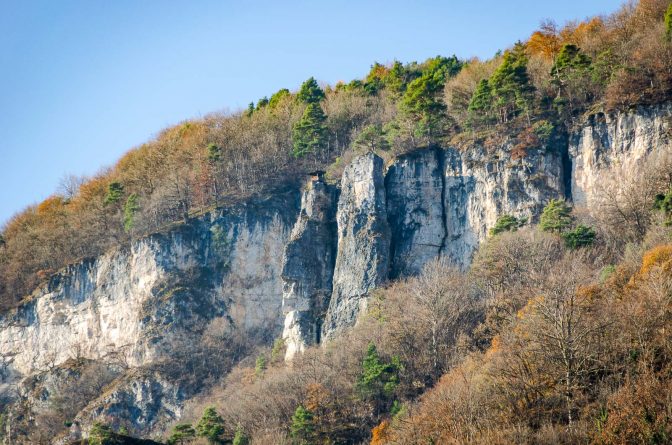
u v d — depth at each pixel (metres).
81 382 150.62
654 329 79.31
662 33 135.50
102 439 103.94
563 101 135.88
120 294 158.38
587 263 108.31
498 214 132.00
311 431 100.62
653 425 68.00
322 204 145.12
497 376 81.50
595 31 157.50
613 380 76.44
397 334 112.12
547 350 79.75
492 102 141.88
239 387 129.75
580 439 70.50
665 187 114.75
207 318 148.50
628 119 127.94
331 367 113.31
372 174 138.00
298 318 135.50
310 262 139.88
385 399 103.44
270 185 159.25
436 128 145.25
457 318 111.31
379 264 130.62
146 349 147.12
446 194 138.88
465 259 134.00
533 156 132.50
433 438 79.06
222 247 152.88
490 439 72.06
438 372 105.19
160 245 154.50
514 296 106.12
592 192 127.75
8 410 156.62
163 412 139.00
